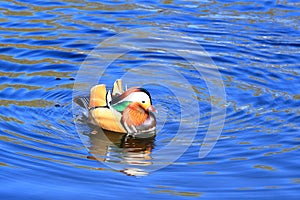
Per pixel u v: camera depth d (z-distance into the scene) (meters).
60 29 19.09
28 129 13.31
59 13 20.41
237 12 20.72
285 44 18.41
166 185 11.13
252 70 16.66
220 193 10.84
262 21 20.03
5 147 12.33
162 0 21.67
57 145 12.71
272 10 20.95
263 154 12.22
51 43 18.05
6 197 10.64
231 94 15.33
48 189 10.90
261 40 18.64
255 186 11.06
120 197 10.70
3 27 19.12
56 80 15.91
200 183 11.18
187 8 20.97
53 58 17.16
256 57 17.48
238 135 13.14
